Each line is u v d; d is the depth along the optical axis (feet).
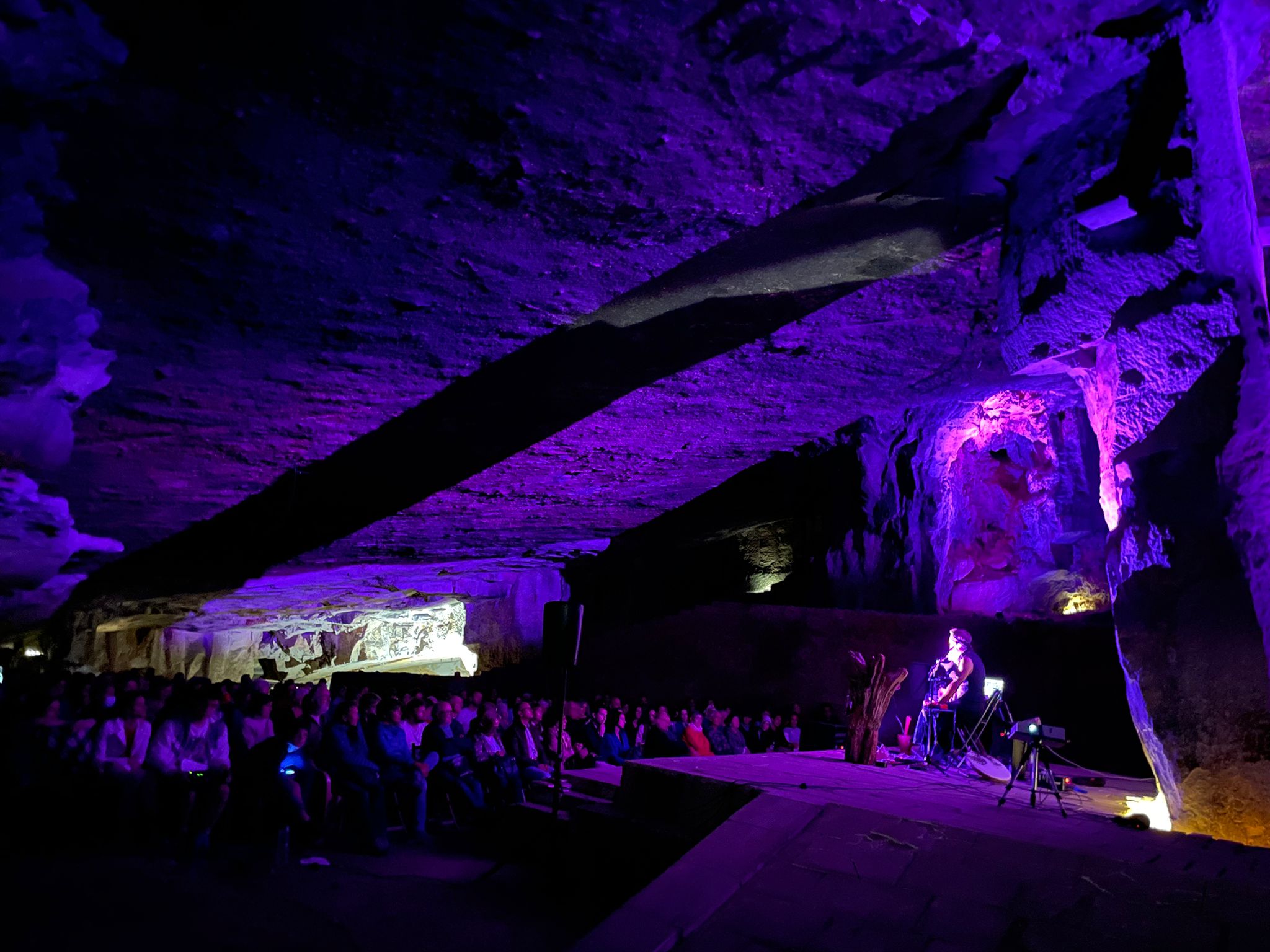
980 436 56.03
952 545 60.34
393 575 54.34
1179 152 18.48
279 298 20.95
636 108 15.99
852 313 30.53
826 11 14.51
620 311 26.55
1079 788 26.66
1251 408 18.25
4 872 19.10
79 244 17.29
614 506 47.73
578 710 35.53
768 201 20.22
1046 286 22.20
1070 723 39.68
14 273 17.21
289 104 14.47
